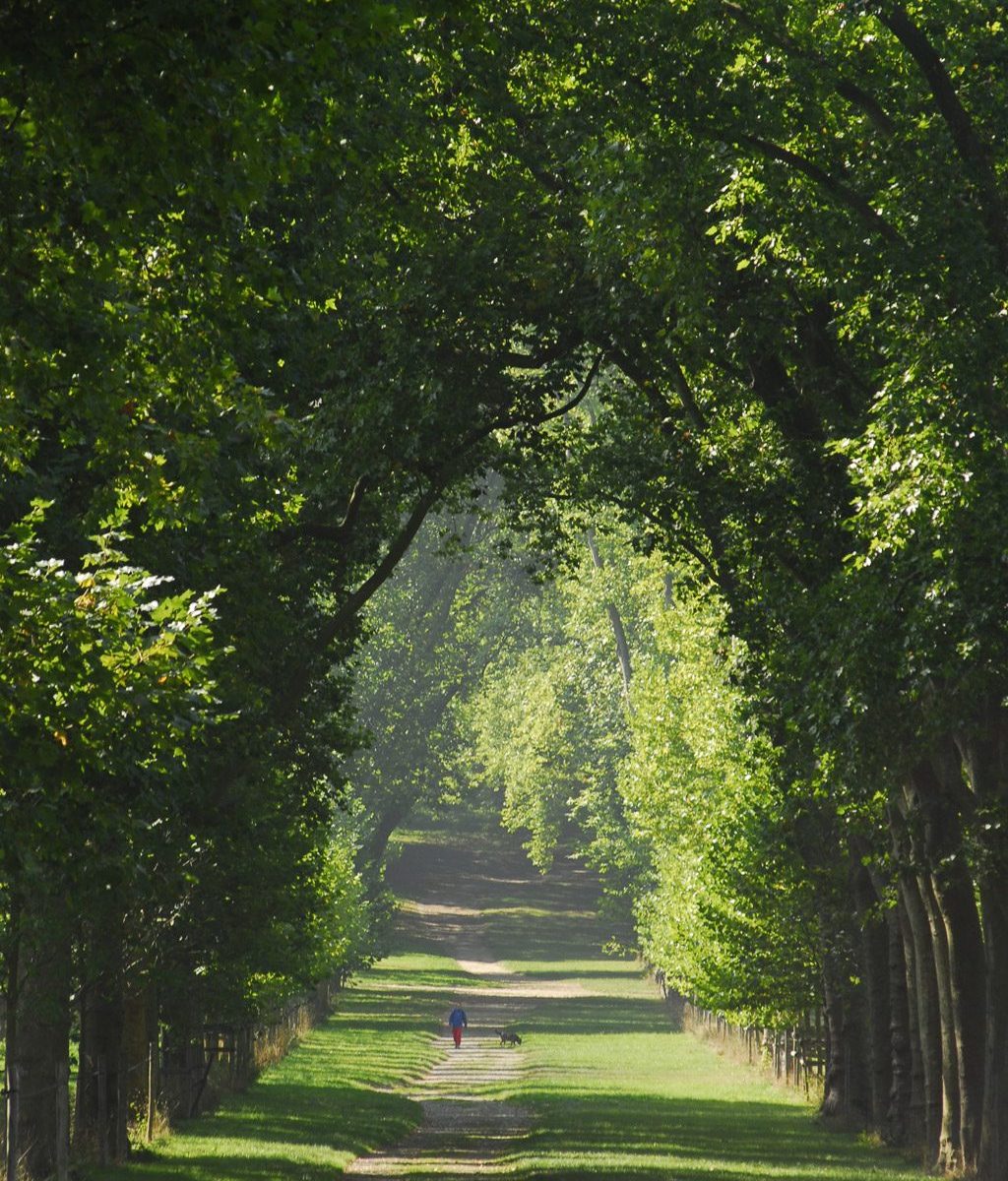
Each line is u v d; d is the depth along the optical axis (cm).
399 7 2361
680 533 7462
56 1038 6238
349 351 6262
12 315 2647
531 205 6538
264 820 7350
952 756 6619
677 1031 18975
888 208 4881
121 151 2358
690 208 5612
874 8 4841
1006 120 4959
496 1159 8062
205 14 2208
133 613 2814
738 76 5253
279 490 5178
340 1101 10694
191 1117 9131
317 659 7006
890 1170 7319
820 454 6278
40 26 2225
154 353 2967
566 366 6862
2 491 3766
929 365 4659
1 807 2956
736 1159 7862
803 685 5700
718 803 10950
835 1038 9969
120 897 4116
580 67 5494
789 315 5941
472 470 7188
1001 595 4659
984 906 6462
